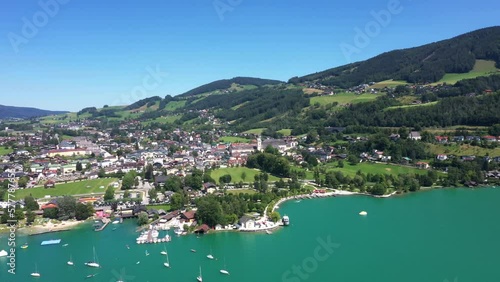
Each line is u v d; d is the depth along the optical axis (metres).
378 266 182.12
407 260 188.62
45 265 186.12
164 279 170.38
